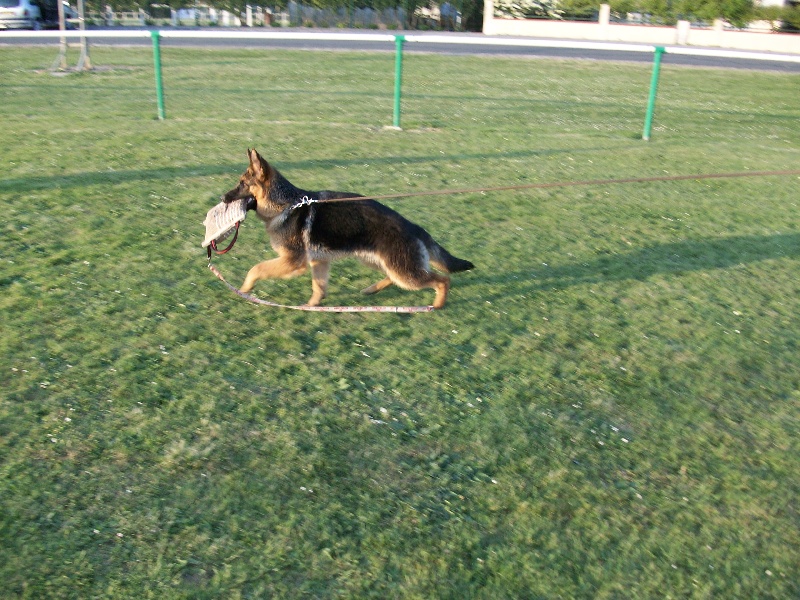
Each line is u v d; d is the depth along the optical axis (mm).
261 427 4332
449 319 5867
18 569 3266
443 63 23078
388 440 4309
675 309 6328
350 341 5414
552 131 13258
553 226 8172
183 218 7691
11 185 8398
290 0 43781
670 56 28672
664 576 3488
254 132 11961
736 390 5113
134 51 23656
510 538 3652
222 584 3277
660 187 9984
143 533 3516
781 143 13227
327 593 3271
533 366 5238
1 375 4641
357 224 5578
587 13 39438
